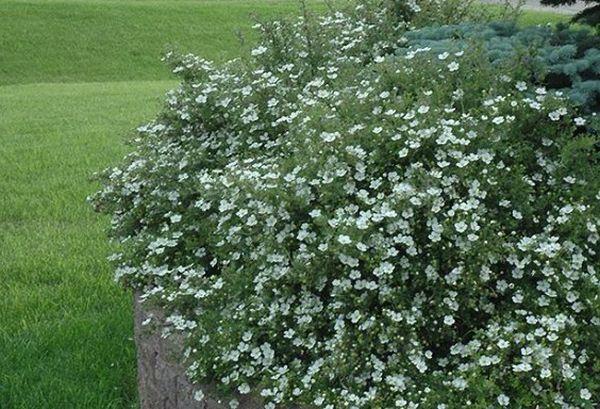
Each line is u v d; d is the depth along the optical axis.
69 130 11.48
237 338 3.50
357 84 4.47
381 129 3.50
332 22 5.46
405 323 3.24
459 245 3.23
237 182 3.70
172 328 3.93
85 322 5.57
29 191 8.51
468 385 3.03
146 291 4.35
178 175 4.59
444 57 4.04
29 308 5.82
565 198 3.58
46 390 4.77
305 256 3.34
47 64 19.03
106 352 5.21
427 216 3.33
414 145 3.39
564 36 4.75
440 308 3.25
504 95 3.94
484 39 4.77
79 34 20.53
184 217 4.32
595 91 4.16
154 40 20.61
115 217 4.97
